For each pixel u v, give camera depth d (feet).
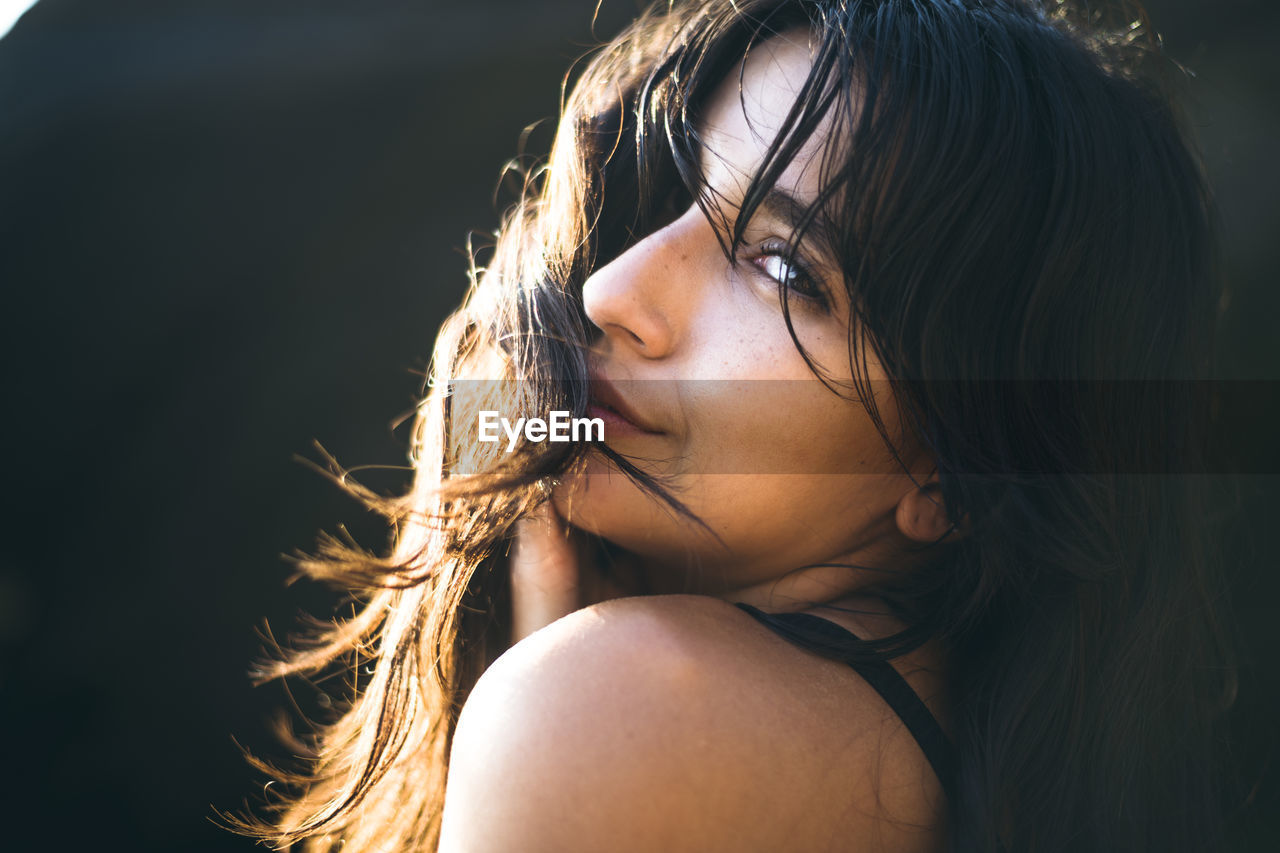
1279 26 13.99
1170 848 3.22
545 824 2.22
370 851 3.79
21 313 15.11
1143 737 3.15
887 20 2.68
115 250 15.69
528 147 16.15
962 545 2.93
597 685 2.33
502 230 4.14
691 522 2.75
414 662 3.44
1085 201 2.81
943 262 2.63
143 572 12.50
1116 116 3.01
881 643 2.70
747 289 2.66
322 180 16.30
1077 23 3.41
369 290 15.08
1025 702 2.91
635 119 3.32
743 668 2.44
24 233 15.92
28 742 10.80
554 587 3.39
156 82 17.11
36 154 16.53
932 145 2.60
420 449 3.93
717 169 2.73
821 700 2.50
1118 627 3.12
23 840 10.06
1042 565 2.91
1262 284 11.46
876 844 2.48
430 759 3.61
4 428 14.28
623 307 2.61
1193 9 14.61
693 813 2.25
